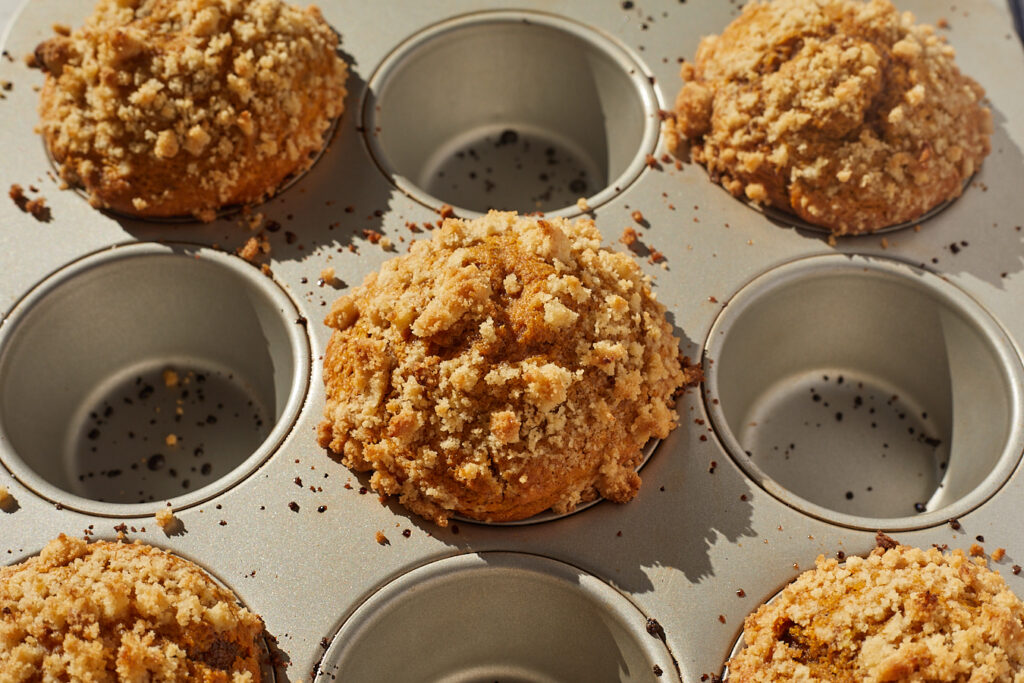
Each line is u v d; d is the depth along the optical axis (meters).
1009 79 0.49
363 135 0.48
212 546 0.41
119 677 0.38
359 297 0.43
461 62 0.51
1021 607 0.40
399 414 0.41
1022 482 0.43
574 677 0.43
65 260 0.45
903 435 0.47
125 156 0.45
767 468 0.46
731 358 0.45
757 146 0.46
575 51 0.50
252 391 0.47
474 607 0.42
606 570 0.41
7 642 0.38
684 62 0.49
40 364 0.45
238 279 0.45
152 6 0.45
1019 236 0.46
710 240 0.46
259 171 0.45
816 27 0.45
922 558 0.40
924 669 0.38
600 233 0.45
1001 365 0.44
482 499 0.41
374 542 0.41
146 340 0.47
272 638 0.40
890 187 0.45
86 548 0.40
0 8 0.54
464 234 0.42
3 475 0.42
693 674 0.40
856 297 0.46
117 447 0.46
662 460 0.43
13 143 0.47
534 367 0.41
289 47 0.45
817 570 0.41
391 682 0.42
